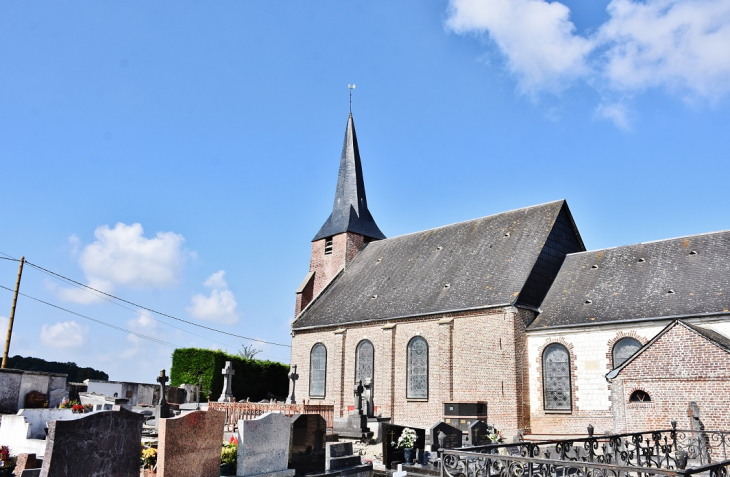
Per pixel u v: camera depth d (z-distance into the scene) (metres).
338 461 16.20
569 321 26.38
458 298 29.97
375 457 20.56
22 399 23.19
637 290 26.16
